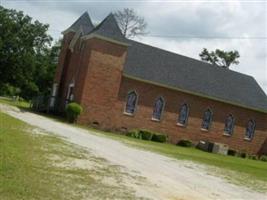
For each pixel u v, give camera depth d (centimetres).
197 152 4512
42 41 8469
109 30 4659
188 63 5628
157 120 5059
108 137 3706
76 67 5000
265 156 5762
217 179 2261
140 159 2433
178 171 2252
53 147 2144
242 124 5784
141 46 5278
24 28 8244
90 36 4656
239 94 5850
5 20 8075
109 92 4659
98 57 4603
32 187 1269
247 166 3656
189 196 1612
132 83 4866
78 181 1477
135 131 4797
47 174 1488
